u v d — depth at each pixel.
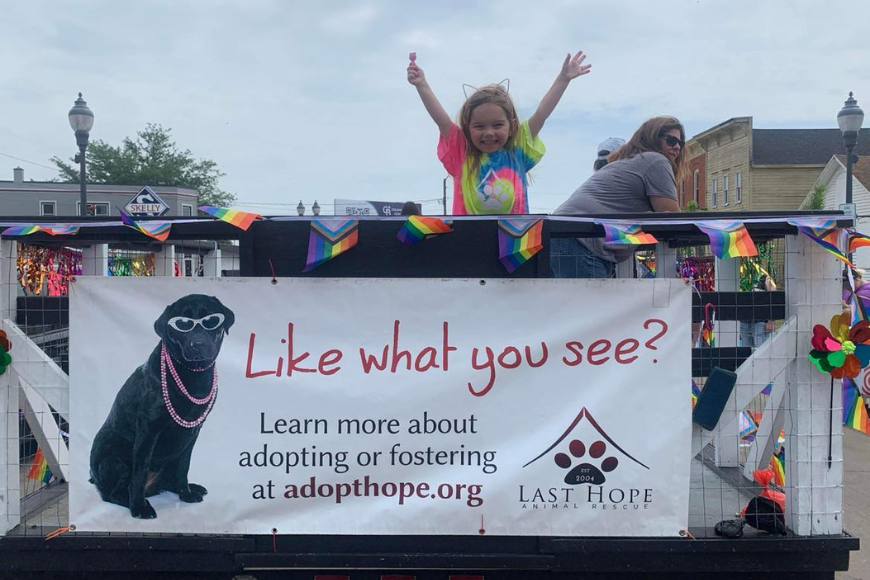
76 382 2.73
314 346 2.71
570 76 4.05
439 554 2.77
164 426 2.73
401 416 2.71
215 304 2.72
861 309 2.81
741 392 2.81
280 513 2.74
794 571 2.79
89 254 3.82
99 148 65.06
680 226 2.66
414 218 2.67
